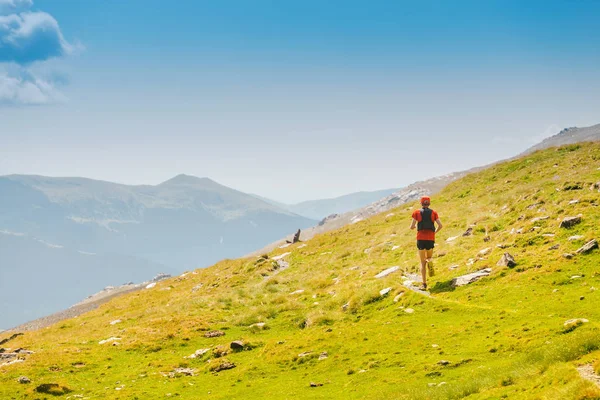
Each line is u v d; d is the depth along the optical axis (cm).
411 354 1712
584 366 1042
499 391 1102
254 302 3331
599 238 2266
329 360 1902
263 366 2019
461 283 2398
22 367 2333
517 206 3444
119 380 2142
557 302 1798
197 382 1988
